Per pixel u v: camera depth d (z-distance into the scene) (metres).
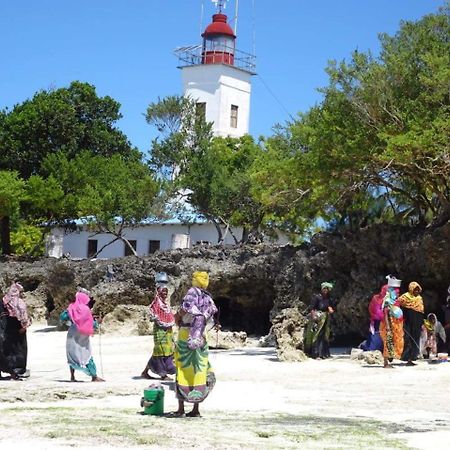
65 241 60.72
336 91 23.80
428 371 17.86
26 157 56.38
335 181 25.03
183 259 34.12
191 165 48.72
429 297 24.16
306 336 21.06
